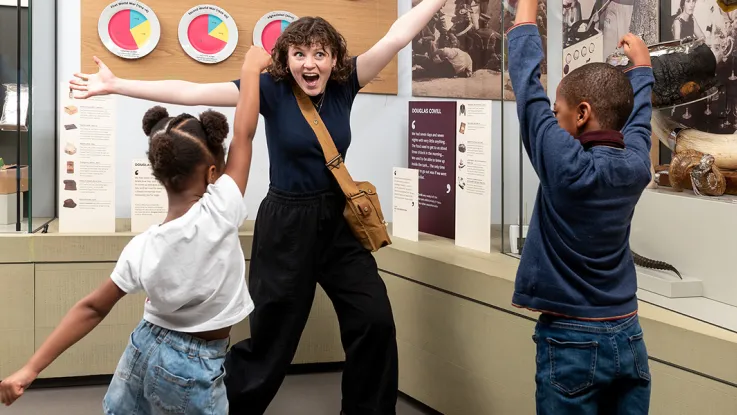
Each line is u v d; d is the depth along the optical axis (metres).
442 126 3.98
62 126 3.79
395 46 3.09
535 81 2.10
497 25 4.28
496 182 3.68
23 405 3.61
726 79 2.86
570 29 3.30
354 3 4.54
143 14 4.23
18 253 3.67
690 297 2.65
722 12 2.85
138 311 3.84
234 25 4.35
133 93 2.84
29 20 3.58
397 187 3.98
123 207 4.39
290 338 3.14
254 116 2.32
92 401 3.68
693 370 2.36
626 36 2.35
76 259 3.73
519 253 3.48
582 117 2.09
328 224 3.09
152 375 2.08
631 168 2.02
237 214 2.14
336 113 3.06
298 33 2.88
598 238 2.03
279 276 3.06
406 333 3.63
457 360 3.33
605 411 2.22
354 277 3.13
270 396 3.19
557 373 2.06
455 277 3.31
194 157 2.12
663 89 2.85
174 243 2.04
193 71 4.34
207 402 2.09
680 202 2.71
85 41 4.19
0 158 3.84
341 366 4.23
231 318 2.11
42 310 3.72
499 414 3.12
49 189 4.29
